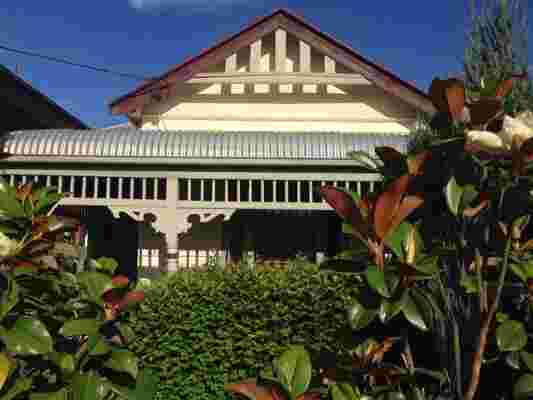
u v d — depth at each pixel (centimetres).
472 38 603
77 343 291
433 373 218
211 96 1077
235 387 215
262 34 1043
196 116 1073
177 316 471
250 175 775
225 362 468
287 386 212
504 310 247
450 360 230
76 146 767
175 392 469
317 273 471
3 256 260
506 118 219
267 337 469
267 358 465
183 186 930
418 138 663
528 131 213
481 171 233
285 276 479
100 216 1091
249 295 472
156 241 964
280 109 1077
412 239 218
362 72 1023
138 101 1027
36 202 287
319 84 1052
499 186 226
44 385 258
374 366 224
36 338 247
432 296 234
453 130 230
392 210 211
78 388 253
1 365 237
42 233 275
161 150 768
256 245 988
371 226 217
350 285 461
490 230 239
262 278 477
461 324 233
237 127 1074
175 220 773
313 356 238
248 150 765
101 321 282
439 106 234
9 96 1121
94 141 773
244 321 470
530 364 210
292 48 1076
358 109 1071
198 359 471
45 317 269
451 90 222
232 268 498
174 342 471
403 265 204
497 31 592
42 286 268
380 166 251
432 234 245
